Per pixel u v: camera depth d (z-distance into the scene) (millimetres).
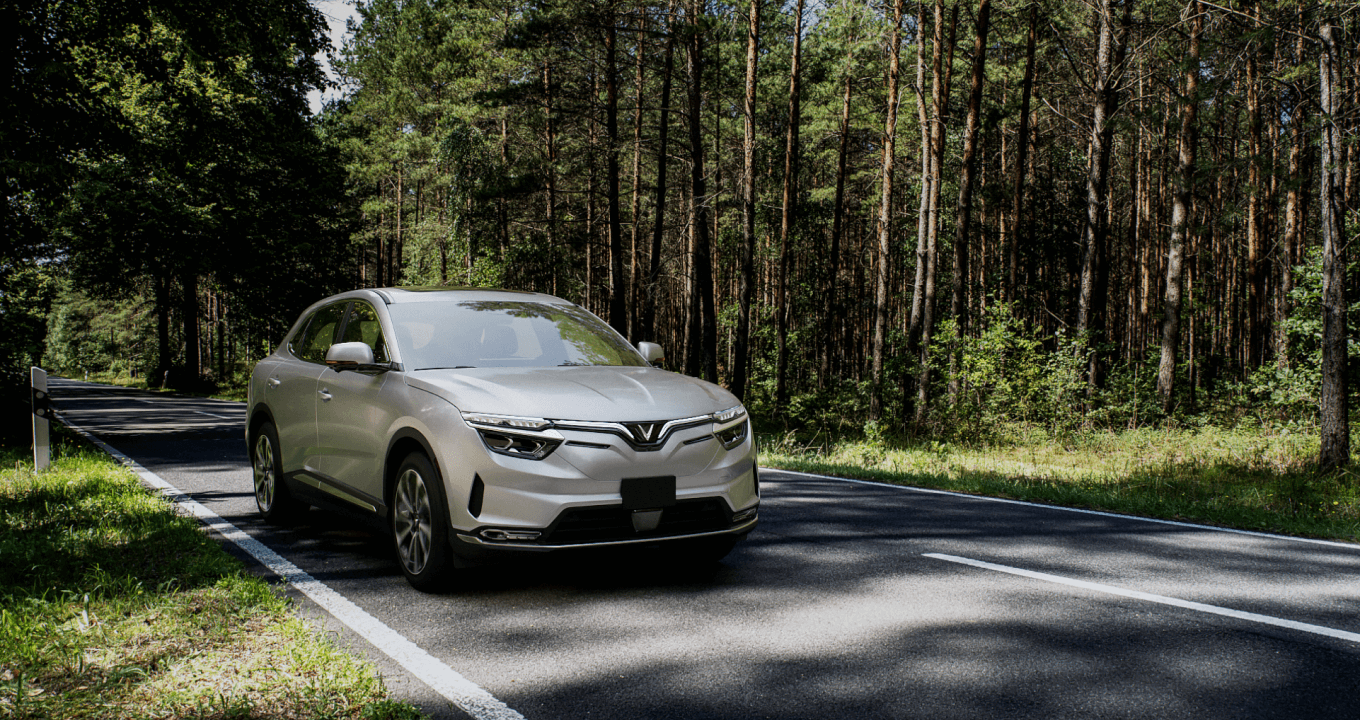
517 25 24359
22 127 10133
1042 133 30250
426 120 34906
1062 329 18547
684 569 5020
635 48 27266
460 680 3227
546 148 30844
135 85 19875
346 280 39531
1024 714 2967
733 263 41875
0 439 11805
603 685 3197
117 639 3510
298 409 5922
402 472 4566
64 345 96625
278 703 2902
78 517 5965
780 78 28938
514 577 4770
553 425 4070
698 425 4398
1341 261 10945
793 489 8617
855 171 33844
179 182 28344
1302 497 8641
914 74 23656
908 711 2986
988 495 8484
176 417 18547
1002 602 4391
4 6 9805
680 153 29219
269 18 12258
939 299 29406
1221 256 31734
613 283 26047
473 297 5797
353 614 4051
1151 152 27531
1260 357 24656
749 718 2918
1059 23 21609
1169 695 3150
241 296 33938
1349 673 3391
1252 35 11633
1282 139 11617
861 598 4434
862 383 20281
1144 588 4707
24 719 2721
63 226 27109
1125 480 10156
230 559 4836
